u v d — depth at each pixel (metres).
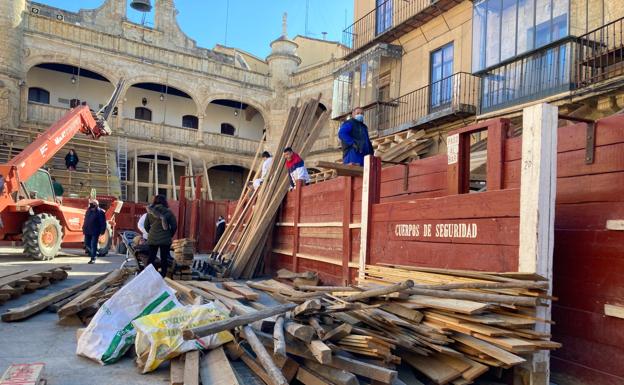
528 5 12.12
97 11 31.00
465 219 4.52
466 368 3.56
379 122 18.39
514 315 3.67
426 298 3.96
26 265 11.51
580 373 3.88
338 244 8.00
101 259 14.90
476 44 13.64
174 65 31.91
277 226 11.23
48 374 3.98
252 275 10.72
